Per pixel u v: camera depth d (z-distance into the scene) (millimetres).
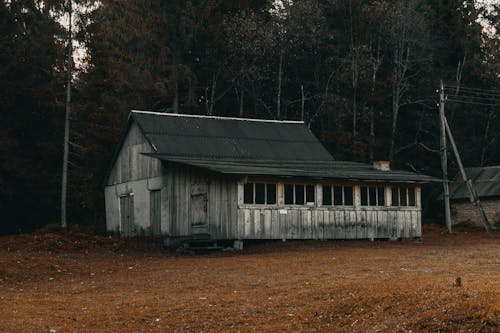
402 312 17219
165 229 38062
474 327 15430
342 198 37188
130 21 55781
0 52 51188
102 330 18141
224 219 34594
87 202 50438
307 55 61781
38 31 50875
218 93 61812
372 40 61812
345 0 62656
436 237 44031
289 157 42406
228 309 19766
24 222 51812
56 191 51188
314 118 62656
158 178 38938
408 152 62344
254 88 60562
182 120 42031
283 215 35219
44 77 51656
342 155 59000
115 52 53281
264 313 19156
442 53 63875
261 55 56688
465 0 68125
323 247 34125
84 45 49375
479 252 31953
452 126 61844
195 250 34000
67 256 32000
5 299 22156
